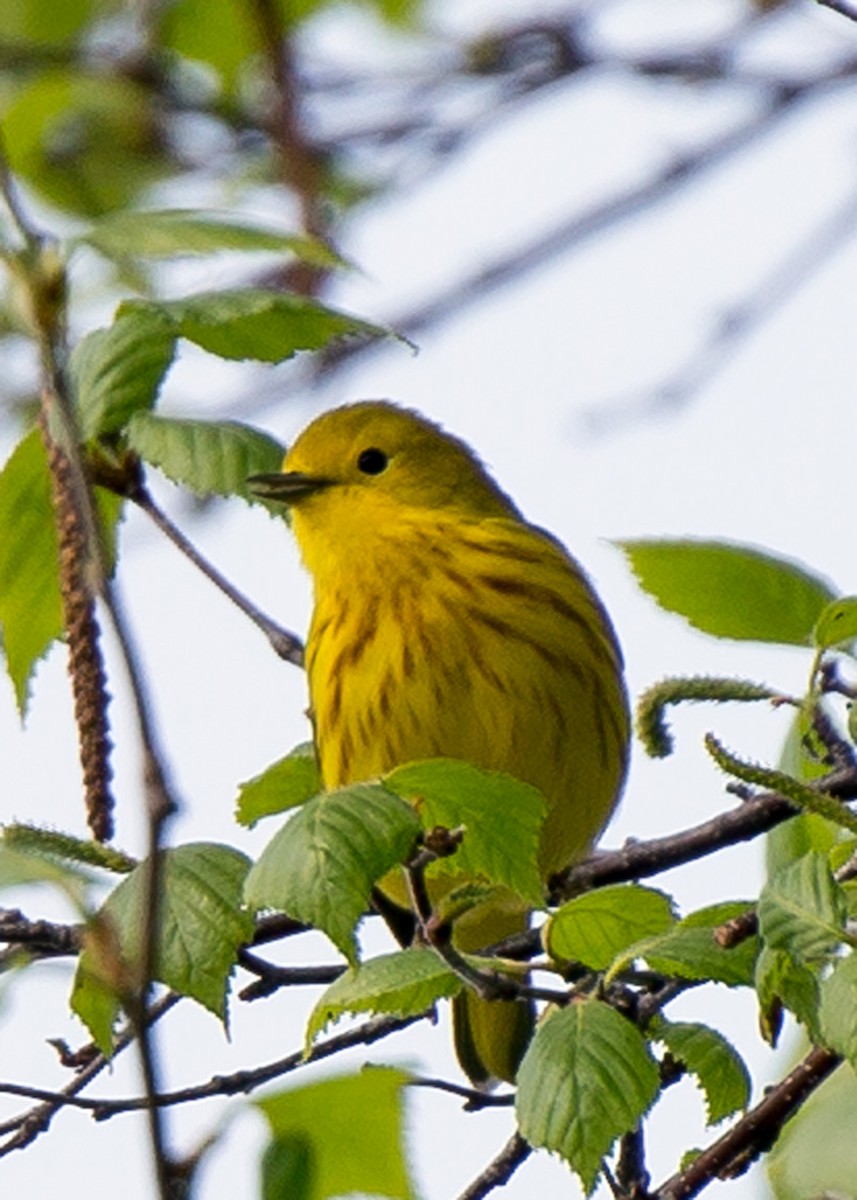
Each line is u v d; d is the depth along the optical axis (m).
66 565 10.52
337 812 8.52
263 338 10.95
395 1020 11.11
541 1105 8.70
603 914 9.45
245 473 10.65
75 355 10.88
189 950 9.00
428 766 8.91
